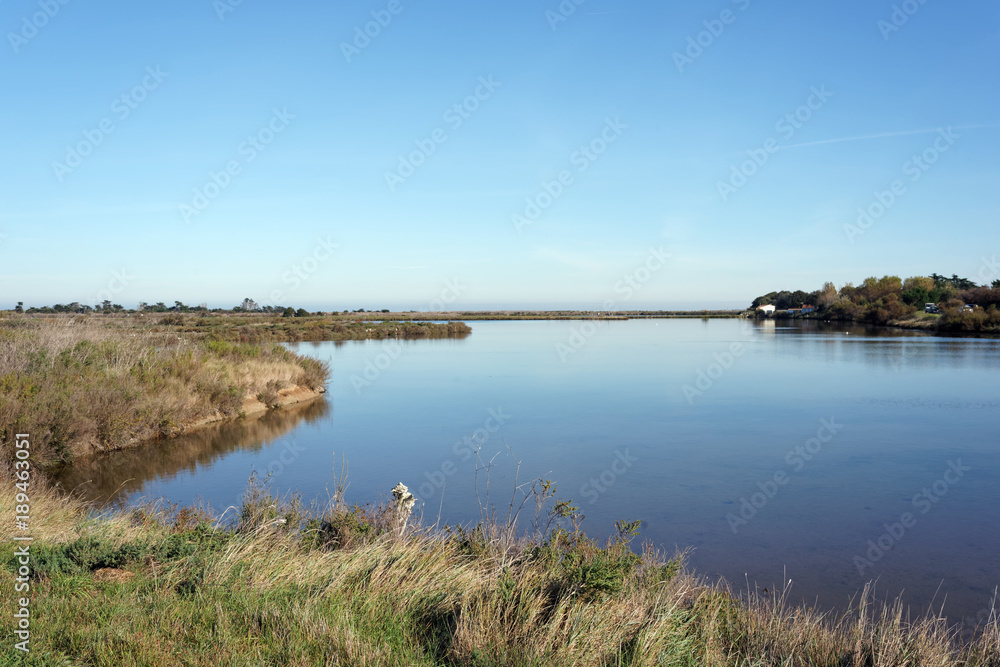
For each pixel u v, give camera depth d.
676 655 4.95
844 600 8.59
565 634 4.78
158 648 4.14
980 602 8.52
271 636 4.52
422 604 5.50
